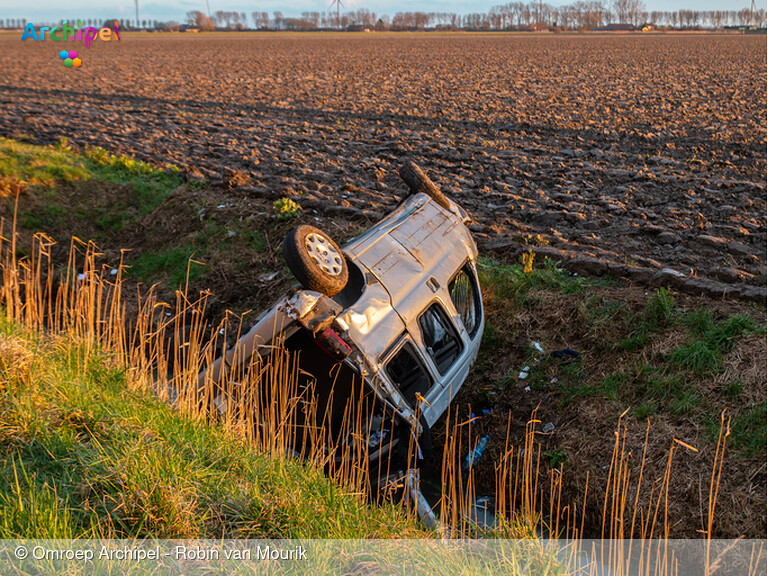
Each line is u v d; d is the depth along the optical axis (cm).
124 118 2305
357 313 464
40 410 384
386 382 460
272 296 792
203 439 419
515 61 5309
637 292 679
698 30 16262
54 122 2161
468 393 625
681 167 1331
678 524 448
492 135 1808
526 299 707
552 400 585
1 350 414
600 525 479
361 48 7994
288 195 1035
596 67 4491
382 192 1173
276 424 497
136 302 835
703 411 517
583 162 1395
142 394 489
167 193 1153
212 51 7481
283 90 3259
